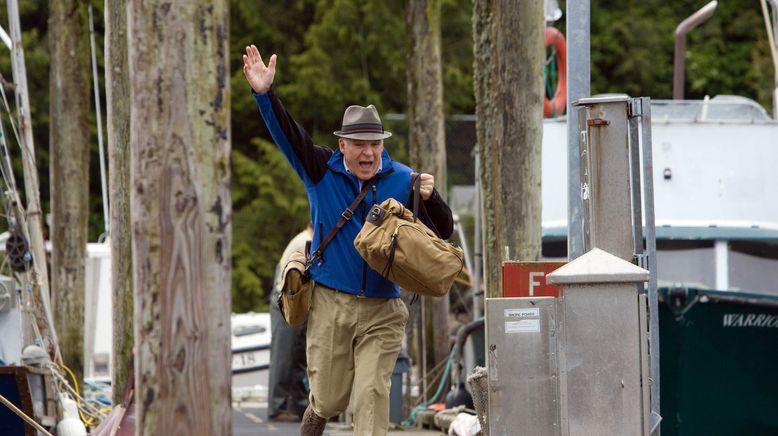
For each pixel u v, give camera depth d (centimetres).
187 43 1802
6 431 2884
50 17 5325
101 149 6481
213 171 1817
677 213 4297
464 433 3083
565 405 2022
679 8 11612
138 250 1811
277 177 10106
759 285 4172
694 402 3188
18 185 9975
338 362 2283
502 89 3123
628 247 2286
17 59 4378
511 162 3123
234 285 9812
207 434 1816
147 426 1806
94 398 5162
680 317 3123
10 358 3644
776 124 4344
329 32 10300
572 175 2834
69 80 5306
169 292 1803
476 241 4606
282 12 10619
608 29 11194
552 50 5650
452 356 3941
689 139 4331
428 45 4997
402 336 2292
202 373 1812
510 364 2066
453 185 9294
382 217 2206
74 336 5262
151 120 1800
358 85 10288
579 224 2825
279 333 4078
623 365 2019
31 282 3725
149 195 1803
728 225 4209
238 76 10400
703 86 11338
